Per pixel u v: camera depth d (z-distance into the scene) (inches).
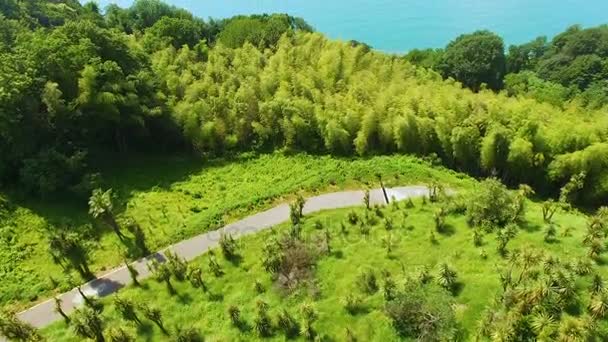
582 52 3927.2
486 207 1926.7
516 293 1428.4
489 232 1871.3
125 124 2564.0
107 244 2057.1
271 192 2308.1
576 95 3275.1
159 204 2281.0
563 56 3934.5
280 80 2955.2
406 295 1539.1
